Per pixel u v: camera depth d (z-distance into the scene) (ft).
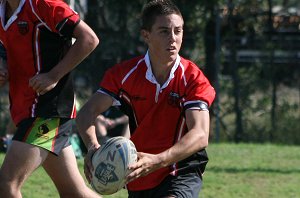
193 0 151.33
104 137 109.50
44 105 52.95
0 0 53.36
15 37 52.47
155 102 47.88
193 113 46.37
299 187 90.38
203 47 152.97
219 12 150.92
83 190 55.47
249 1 154.81
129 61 49.34
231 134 151.53
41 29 52.26
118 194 82.79
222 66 152.87
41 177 89.66
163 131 48.42
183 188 47.52
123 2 151.12
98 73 150.30
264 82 152.46
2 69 52.95
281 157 117.91
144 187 48.93
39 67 52.80
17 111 53.67
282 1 164.96
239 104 151.64
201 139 45.09
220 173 97.60
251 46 155.22
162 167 44.60
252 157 116.67
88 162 45.44
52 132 53.31
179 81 47.62
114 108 111.34
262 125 151.84
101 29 151.94
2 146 115.24
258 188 89.25
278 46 154.81
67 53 51.98
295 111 151.94
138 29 151.94
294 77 153.89
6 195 51.78
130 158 43.78
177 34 47.32
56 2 51.96
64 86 53.83
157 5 47.44
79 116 48.60
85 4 151.94
